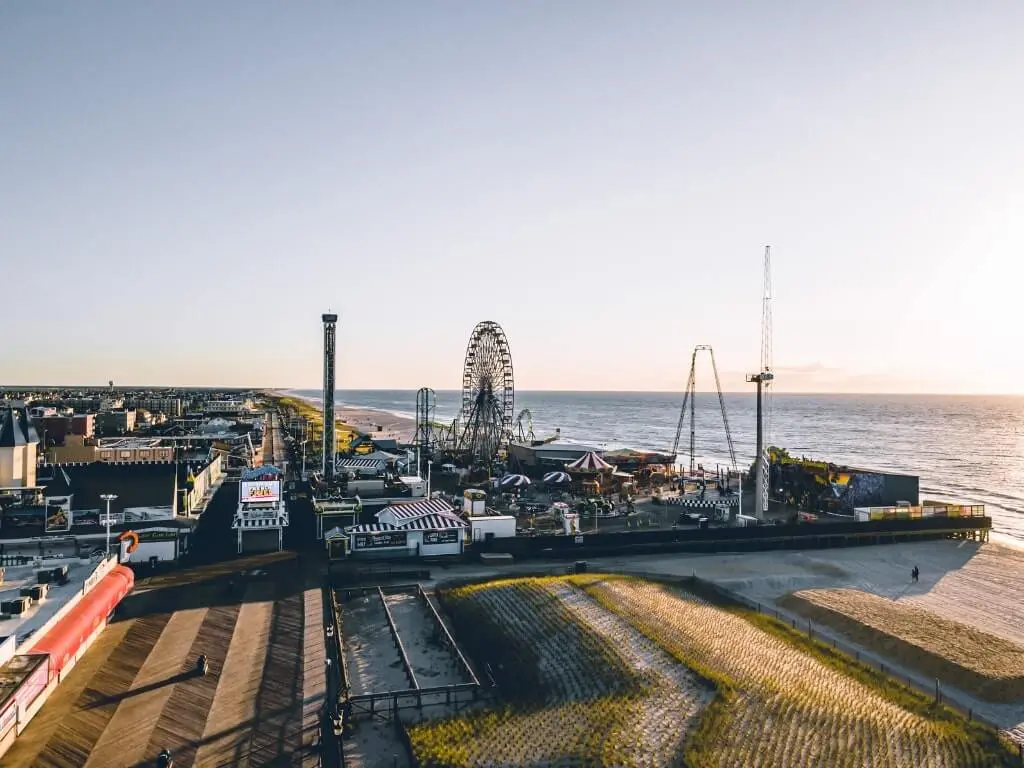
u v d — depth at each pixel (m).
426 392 199.00
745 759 40.59
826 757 41.25
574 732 43.31
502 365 159.25
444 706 47.69
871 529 103.00
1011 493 158.88
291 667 52.56
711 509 116.56
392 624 60.09
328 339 148.88
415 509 92.00
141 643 55.41
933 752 42.47
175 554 79.19
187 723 43.81
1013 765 42.12
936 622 65.62
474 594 68.69
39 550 76.81
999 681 53.00
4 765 38.28
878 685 52.50
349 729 44.25
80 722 43.16
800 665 55.19
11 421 95.44
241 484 87.44
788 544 98.81
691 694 48.78
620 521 108.88
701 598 72.88
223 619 61.28
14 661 44.34
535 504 118.25
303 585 72.06
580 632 58.12
